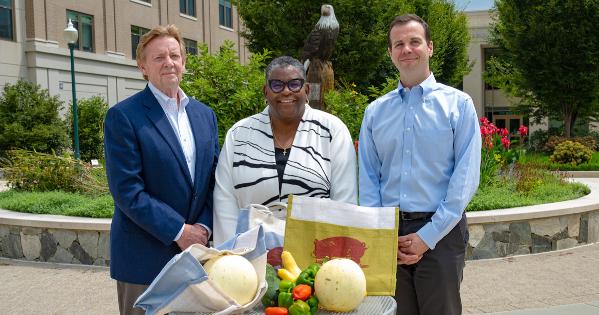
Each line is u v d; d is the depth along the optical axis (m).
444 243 2.79
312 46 8.53
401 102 2.94
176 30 2.92
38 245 6.43
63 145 19.62
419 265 2.81
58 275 5.83
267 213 2.51
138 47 2.92
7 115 19.11
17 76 21.45
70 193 8.62
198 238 2.81
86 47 24.30
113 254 2.87
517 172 9.72
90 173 9.29
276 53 19.05
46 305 4.83
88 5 24.14
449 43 24.83
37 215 6.79
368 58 19.39
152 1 27.89
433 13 23.00
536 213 6.48
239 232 2.47
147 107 2.86
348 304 2.02
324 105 8.52
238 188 2.81
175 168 2.82
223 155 2.91
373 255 2.31
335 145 2.82
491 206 6.84
